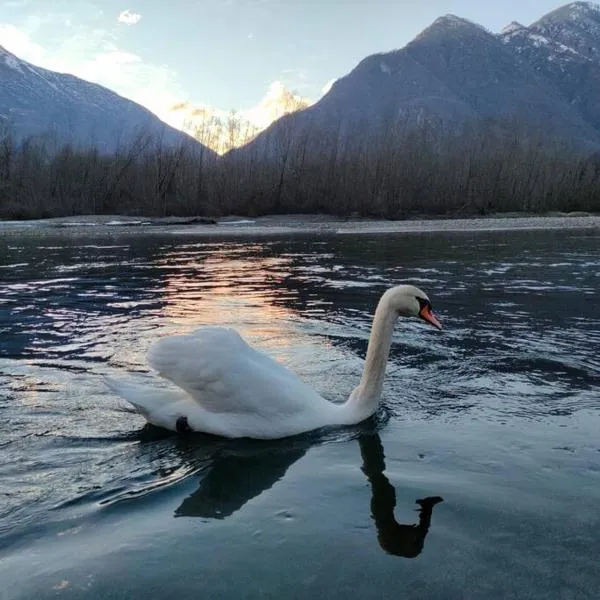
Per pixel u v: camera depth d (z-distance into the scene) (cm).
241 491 405
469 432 507
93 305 1080
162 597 294
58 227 3953
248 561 323
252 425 496
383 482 416
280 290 1251
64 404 577
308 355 747
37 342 807
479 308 1054
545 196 5969
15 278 1450
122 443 490
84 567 318
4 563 322
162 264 1752
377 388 539
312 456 463
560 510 375
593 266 1648
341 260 1858
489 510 376
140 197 5666
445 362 723
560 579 306
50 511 378
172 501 392
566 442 483
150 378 653
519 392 612
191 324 916
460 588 300
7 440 494
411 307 536
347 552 331
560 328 894
